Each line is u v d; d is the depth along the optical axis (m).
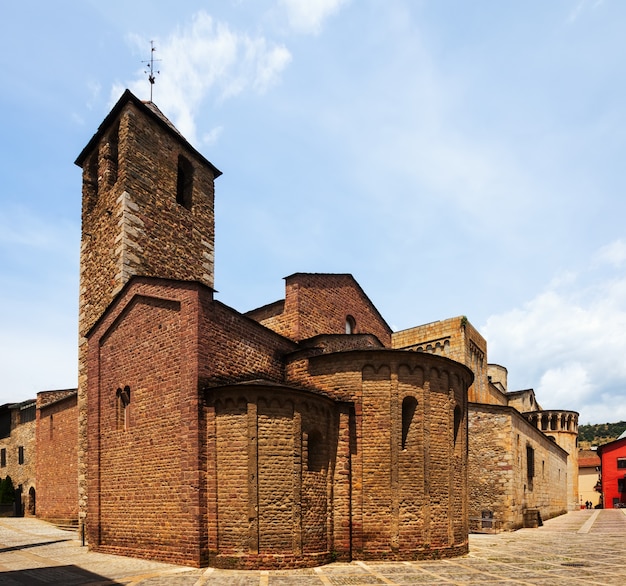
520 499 38.16
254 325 23.97
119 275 26.72
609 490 77.69
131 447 22.84
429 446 22.39
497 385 66.38
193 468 19.59
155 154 29.55
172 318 21.88
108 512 23.59
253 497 19.08
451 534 22.36
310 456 21.19
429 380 22.98
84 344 29.52
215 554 19.09
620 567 20.17
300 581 16.81
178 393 20.88
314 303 30.52
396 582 16.80
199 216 31.97
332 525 21.14
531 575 18.30
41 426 43.19
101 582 16.77
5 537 29.61
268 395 19.98
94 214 30.44
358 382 22.48
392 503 21.34
